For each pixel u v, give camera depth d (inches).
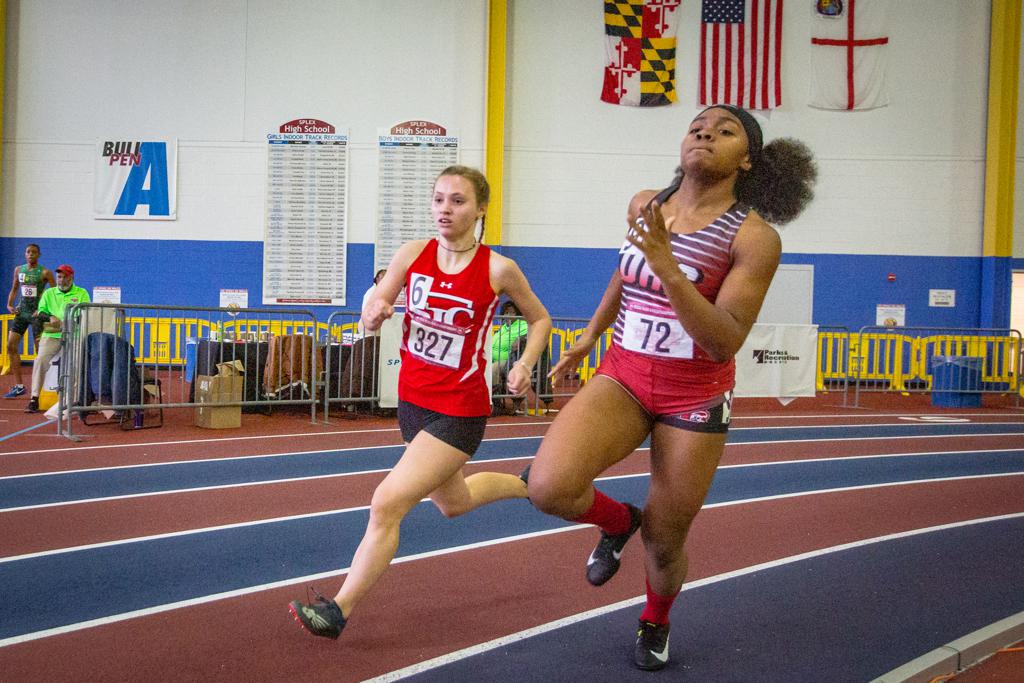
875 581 171.8
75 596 149.8
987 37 708.7
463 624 140.7
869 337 638.5
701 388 111.2
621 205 704.4
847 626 143.8
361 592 121.6
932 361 630.5
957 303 716.7
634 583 166.4
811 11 701.3
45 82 690.2
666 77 697.6
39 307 438.3
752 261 103.0
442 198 128.6
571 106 702.5
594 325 131.4
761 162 121.6
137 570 166.4
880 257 714.2
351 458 305.4
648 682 118.3
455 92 695.7
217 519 210.2
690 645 133.7
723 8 697.0
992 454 357.7
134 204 692.7
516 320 450.9
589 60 701.3
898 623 145.8
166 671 117.4
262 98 693.3
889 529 218.7
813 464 322.0
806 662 127.0
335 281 696.4
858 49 704.4
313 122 693.3
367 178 695.7
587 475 109.5
